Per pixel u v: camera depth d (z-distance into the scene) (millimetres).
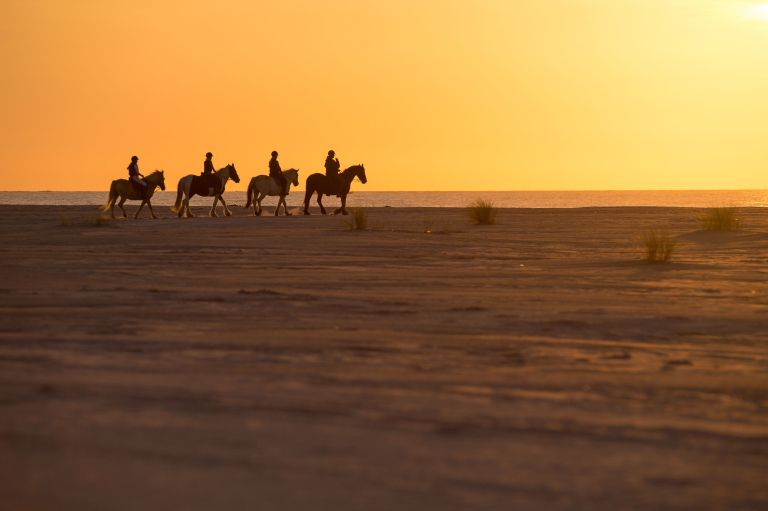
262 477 8797
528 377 13984
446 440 10266
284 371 14117
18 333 17891
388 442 10117
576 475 9148
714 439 10641
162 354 15562
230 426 10617
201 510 7836
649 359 15719
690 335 18406
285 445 9898
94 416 10945
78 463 9109
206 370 14117
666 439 10586
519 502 8320
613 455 9875
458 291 25766
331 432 10469
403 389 12930
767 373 14555
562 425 11070
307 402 11945
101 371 13883
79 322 19547
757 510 8367
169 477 8734
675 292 25562
